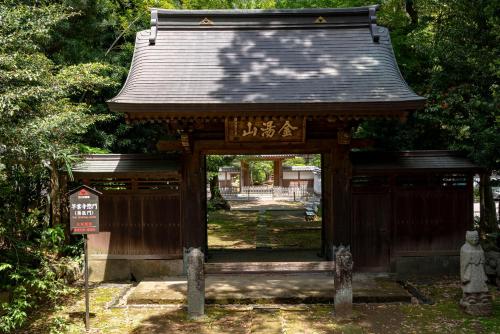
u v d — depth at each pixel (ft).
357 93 28.96
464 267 28.32
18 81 25.20
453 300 30.63
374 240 36.47
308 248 45.93
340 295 28.09
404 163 36.06
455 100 36.96
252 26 35.81
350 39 35.01
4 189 27.61
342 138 30.27
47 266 27.71
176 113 27.45
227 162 84.58
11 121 24.12
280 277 35.29
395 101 27.32
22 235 29.96
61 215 36.09
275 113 27.66
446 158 36.83
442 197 36.73
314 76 30.96
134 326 26.73
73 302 30.99
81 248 36.86
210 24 35.53
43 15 28.35
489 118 35.06
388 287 32.32
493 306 29.19
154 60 32.45
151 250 36.81
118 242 36.91
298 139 30.76
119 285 35.35
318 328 26.11
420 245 36.65
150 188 36.78
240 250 45.37
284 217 76.43
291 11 35.96
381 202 36.52
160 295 31.19
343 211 31.24
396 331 25.48
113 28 51.44
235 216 78.54
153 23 34.88
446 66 39.47
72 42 45.34
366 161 36.52
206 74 31.09
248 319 27.73
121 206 36.88
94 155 37.19
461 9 37.63
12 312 23.32
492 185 38.47
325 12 36.01
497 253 34.06
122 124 48.91
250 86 29.68
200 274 28.25
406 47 47.14
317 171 117.50
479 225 42.29
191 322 27.37
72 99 47.52
